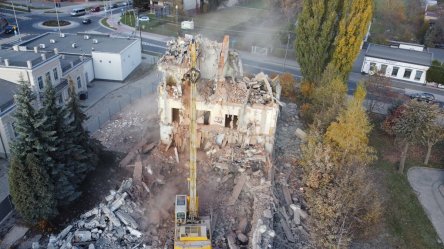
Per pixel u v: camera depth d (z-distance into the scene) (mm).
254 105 33531
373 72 52062
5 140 35594
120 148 38562
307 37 46781
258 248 25531
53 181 29297
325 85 42844
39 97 40438
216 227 28719
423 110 38031
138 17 82375
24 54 42875
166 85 34781
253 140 35156
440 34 74875
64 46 55250
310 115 43719
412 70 58875
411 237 31469
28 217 28578
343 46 44906
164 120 35469
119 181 34250
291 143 39812
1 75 39719
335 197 30719
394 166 39781
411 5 87562
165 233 28281
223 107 33719
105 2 96938
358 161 33750
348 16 43875
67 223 30297
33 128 28391
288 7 77438
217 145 35219
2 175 34375
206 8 89062
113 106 47406
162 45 70438
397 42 73125
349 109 34000
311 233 29203
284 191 32812
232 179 33000
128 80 55719
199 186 32406
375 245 30328
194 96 24219
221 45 35469
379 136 44688
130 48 56406
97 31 76812
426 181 37875
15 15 77375
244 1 99125
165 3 86250
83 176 32875
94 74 54406
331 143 34844
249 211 30156
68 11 89562
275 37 72625
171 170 34094
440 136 37500
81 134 33688
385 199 35094
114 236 27219
